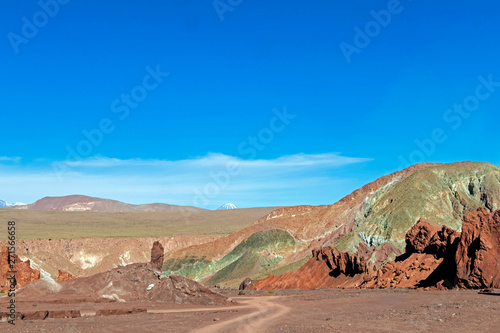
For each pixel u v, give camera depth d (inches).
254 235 7081.7
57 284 2795.3
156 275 2942.9
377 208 5915.4
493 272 2437.3
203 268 7027.6
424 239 3476.9
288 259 6235.2
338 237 6013.8
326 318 1465.3
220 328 1291.8
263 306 2167.8
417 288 2837.1
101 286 2790.4
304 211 7677.2
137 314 1785.2
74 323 1445.6
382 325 1216.2
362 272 3791.8
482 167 5974.4
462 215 5354.3
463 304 1656.0
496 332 1041.5
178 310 2003.0
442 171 6048.2
